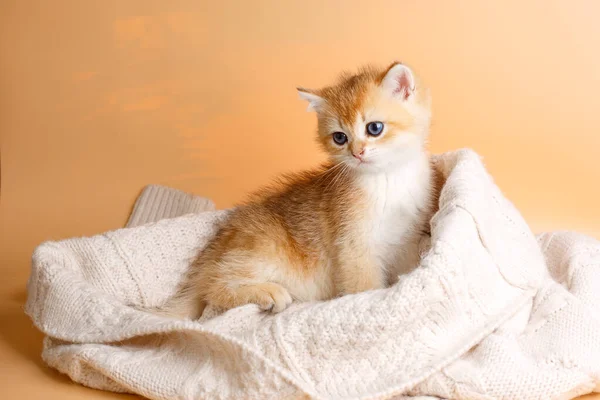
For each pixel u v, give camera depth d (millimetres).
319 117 635
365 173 625
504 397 537
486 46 843
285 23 858
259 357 536
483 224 594
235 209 702
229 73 865
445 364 544
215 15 861
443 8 844
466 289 569
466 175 623
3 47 883
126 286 662
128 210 844
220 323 610
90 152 875
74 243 658
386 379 545
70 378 592
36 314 617
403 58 852
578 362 545
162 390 552
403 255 649
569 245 673
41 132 882
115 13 867
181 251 682
